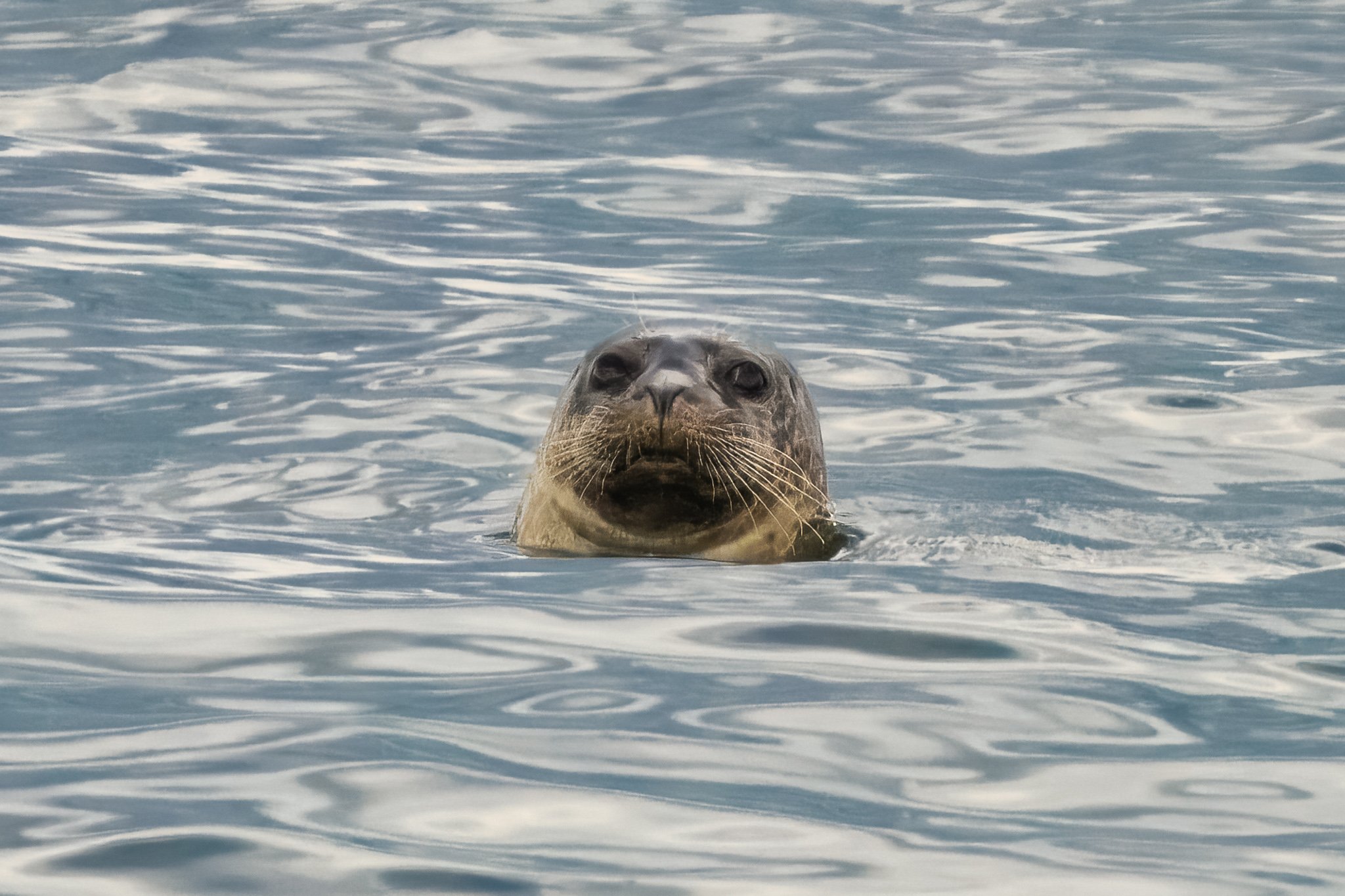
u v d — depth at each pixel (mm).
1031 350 34500
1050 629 18578
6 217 42500
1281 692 16406
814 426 25297
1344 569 21812
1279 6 65625
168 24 59656
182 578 20469
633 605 19484
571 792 13703
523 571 21391
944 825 13148
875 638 18109
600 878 12156
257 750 14484
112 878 12023
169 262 39594
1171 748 14836
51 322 35125
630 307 37188
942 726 15352
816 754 14633
